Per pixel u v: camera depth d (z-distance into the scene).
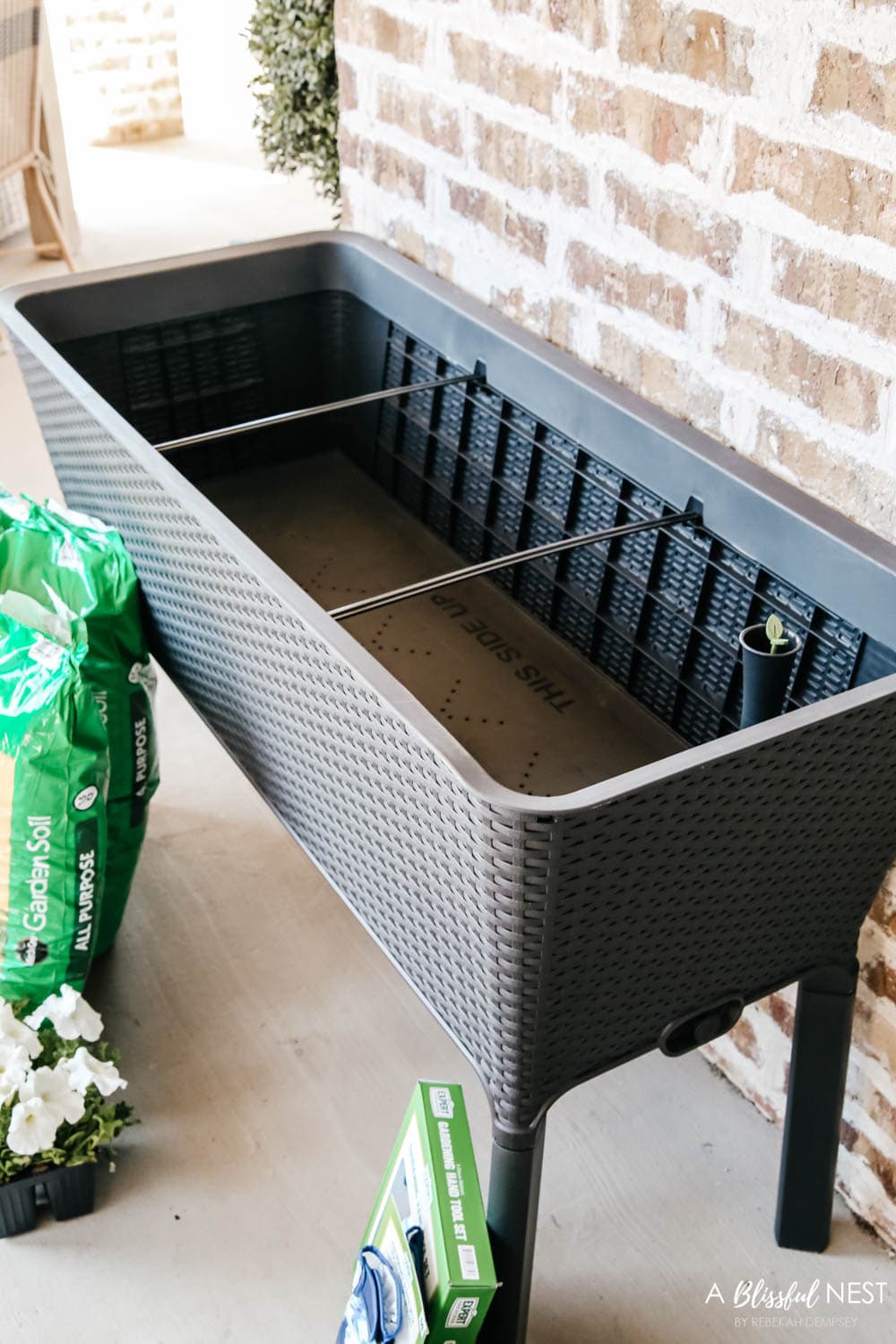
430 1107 1.29
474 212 1.71
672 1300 1.47
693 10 1.28
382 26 1.75
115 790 1.71
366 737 1.10
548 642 1.68
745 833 1.07
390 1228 1.30
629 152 1.42
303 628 1.14
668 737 1.52
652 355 1.49
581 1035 1.14
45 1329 1.44
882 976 1.42
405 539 1.88
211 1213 1.56
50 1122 1.47
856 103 1.15
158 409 1.86
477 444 1.73
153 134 5.07
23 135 3.69
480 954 1.07
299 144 2.55
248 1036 1.76
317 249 1.86
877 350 1.21
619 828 0.97
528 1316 1.39
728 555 1.37
